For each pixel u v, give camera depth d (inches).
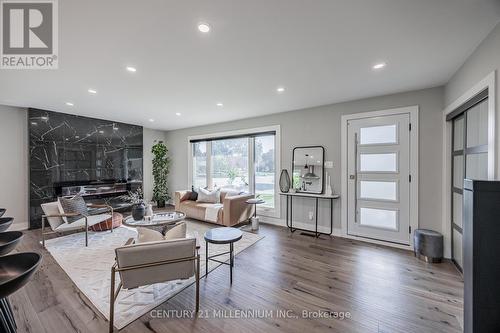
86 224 135.0
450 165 115.3
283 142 179.0
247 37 75.8
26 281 41.5
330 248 131.2
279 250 128.3
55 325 68.6
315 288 89.0
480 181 47.9
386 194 136.3
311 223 165.8
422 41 78.1
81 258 116.4
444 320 70.8
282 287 89.8
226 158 221.9
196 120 211.5
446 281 94.1
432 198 122.6
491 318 47.4
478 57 80.4
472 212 48.6
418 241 116.0
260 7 60.8
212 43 79.5
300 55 88.1
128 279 68.2
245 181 207.0
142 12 62.4
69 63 93.0
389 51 84.9
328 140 157.5
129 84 117.7
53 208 138.0
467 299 50.8
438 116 120.8
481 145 84.2
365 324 69.1
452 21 67.1
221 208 177.2
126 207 223.5
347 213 150.2
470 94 86.5
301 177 168.6
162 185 255.8
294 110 172.4
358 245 135.9
